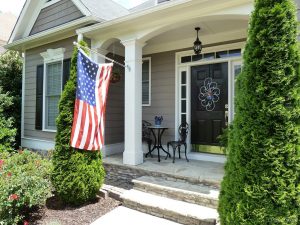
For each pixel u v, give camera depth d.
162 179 4.08
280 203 2.04
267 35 2.15
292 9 2.15
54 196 3.98
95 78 3.83
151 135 5.97
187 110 5.54
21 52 7.66
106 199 3.92
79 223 3.16
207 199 3.30
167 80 5.79
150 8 4.12
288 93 2.08
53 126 6.46
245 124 2.23
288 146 2.06
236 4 3.64
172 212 3.21
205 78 5.39
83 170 3.61
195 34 5.19
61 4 6.38
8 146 6.33
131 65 4.73
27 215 3.35
